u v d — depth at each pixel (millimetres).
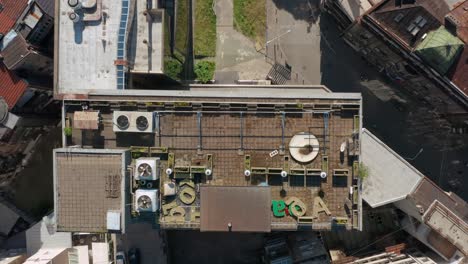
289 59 43000
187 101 30234
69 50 31969
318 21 42875
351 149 29578
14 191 43625
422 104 41906
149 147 30453
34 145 43281
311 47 42906
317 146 30062
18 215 42000
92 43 31906
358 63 42625
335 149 30266
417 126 42375
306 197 30484
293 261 39062
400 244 39219
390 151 35906
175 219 30484
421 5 31062
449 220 34781
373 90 42594
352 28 36469
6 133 35844
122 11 31500
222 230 29266
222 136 30531
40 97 38875
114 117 29578
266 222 29031
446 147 42281
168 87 38656
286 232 40562
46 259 35562
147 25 33000
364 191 36219
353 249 40531
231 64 43250
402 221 40219
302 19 42906
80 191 29234
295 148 30156
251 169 30203
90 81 32000
